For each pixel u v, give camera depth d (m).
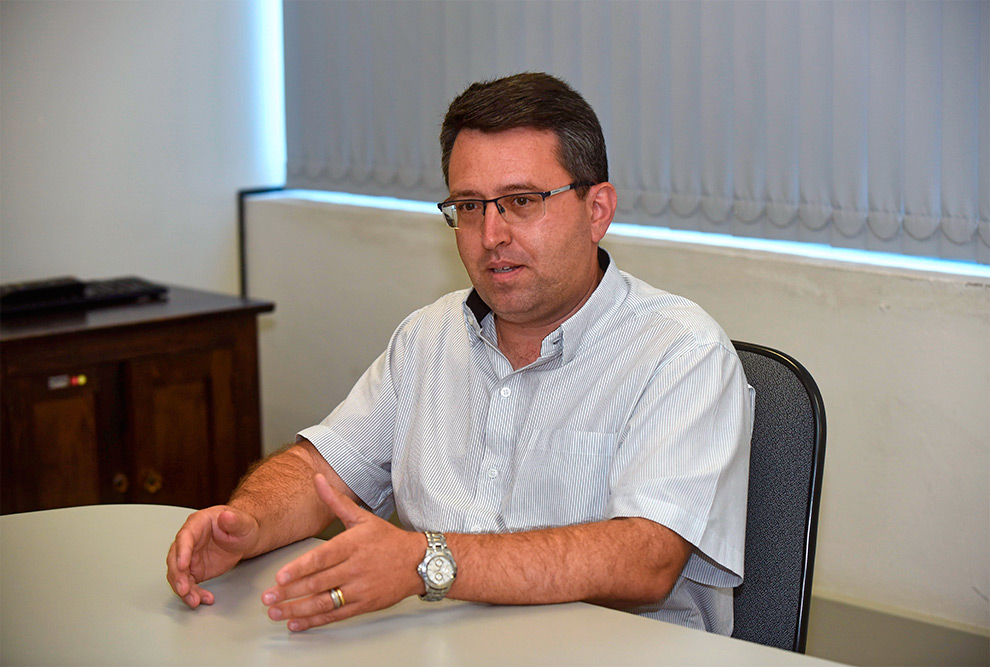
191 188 3.21
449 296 1.52
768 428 1.32
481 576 1.03
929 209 2.18
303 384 3.32
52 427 2.32
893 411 2.18
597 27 2.62
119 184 3.05
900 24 2.16
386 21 3.05
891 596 2.24
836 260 2.26
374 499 1.50
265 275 3.34
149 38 3.05
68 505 2.36
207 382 2.55
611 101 2.63
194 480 2.56
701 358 1.26
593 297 1.33
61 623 1.02
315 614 0.99
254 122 3.34
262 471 1.36
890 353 2.17
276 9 3.34
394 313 3.05
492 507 1.35
